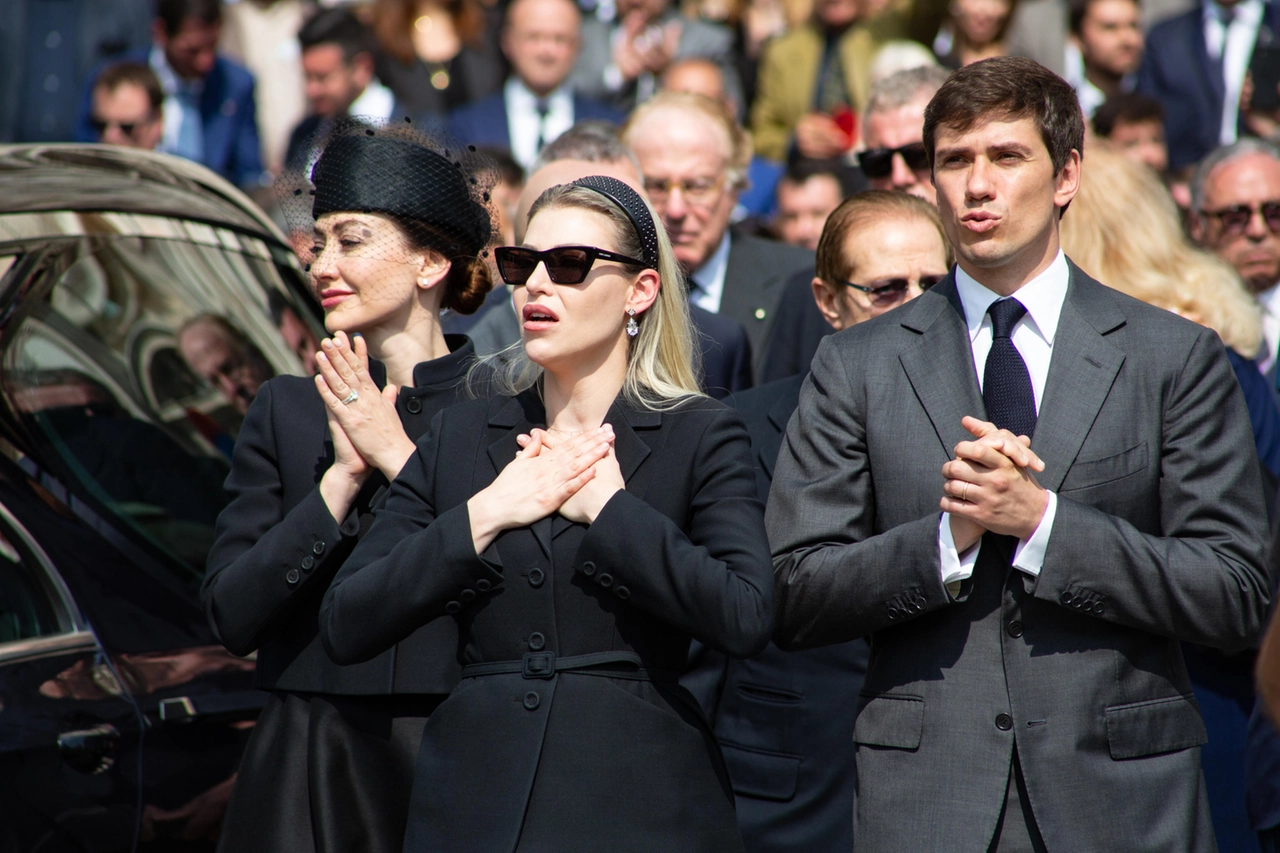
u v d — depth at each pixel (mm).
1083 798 10172
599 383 10812
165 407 17078
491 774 9953
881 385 11141
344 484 11742
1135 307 11055
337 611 10391
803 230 27750
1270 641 8055
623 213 10695
